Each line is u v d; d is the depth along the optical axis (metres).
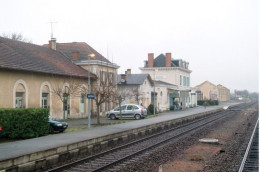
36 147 14.42
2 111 17.78
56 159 13.38
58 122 21.11
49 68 30.52
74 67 36.38
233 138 21.14
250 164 12.82
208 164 13.06
